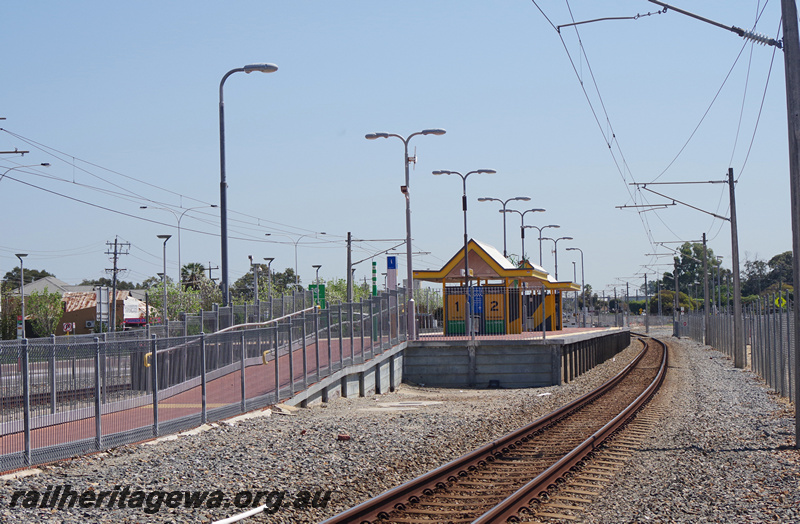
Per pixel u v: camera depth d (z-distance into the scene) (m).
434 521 10.02
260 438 16.34
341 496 11.52
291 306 33.78
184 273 104.19
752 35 16.75
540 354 32.94
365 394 28.67
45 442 13.25
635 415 21.11
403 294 34.81
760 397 25.56
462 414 21.88
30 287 113.00
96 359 14.45
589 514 10.34
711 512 10.37
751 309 37.84
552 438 17.50
